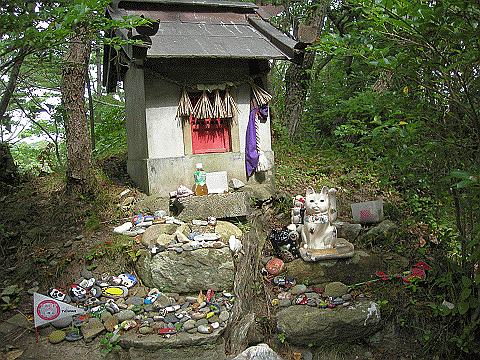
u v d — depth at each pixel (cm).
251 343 414
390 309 436
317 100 1034
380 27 309
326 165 761
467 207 375
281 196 622
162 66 600
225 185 620
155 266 466
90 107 907
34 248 511
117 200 614
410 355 416
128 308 431
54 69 835
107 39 414
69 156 632
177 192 600
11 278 466
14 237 531
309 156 818
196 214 557
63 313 396
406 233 537
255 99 642
